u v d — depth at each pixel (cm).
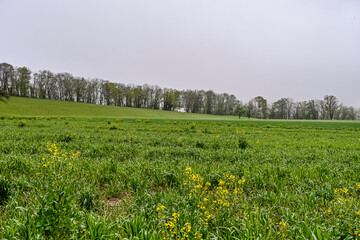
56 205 374
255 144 1472
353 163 936
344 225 402
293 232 378
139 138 1620
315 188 611
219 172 719
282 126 3941
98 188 588
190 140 1566
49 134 1584
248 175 684
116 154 1026
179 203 480
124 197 558
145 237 341
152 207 457
